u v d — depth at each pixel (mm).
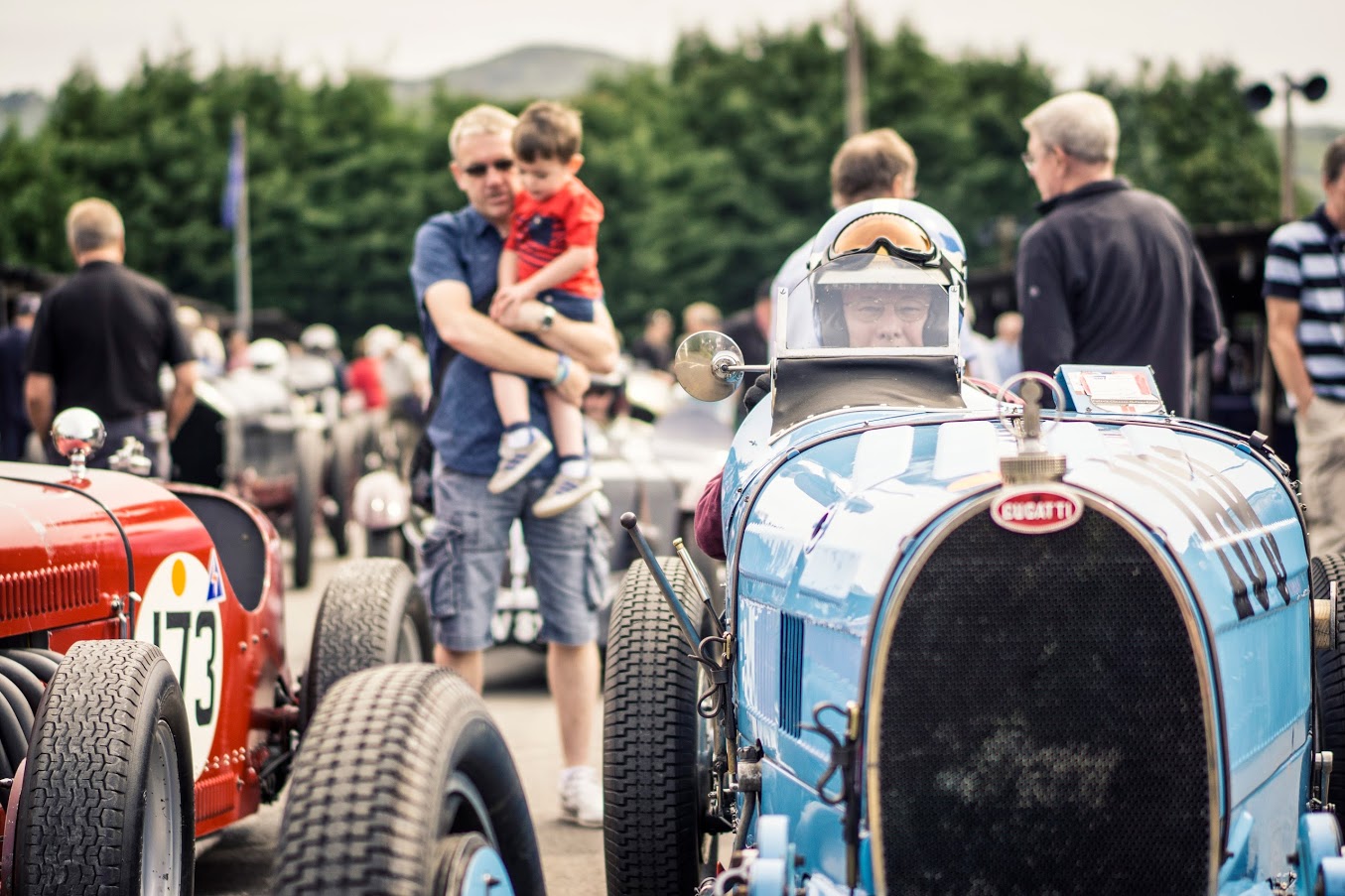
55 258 53938
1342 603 3768
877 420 3248
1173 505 2727
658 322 18266
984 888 2555
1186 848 2527
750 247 58312
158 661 3373
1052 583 2549
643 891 3732
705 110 62031
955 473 2779
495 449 5191
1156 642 2533
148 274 61031
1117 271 5207
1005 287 20750
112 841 3029
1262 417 12086
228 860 4863
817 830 2736
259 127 64938
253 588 4859
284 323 43688
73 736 3107
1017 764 2549
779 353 3668
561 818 5277
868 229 3932
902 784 2562
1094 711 2539
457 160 5332
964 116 61906
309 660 4730
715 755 3738
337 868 2209
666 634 3850
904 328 3783
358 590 4840
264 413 11047
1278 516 3031
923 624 2564
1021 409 3229
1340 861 2486
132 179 61844
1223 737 2537
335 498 12492
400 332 62125
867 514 2756
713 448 8344
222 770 4398
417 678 2537
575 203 5184
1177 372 5293
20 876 3012
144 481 4414
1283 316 6176
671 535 7617
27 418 11688
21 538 3594
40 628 3600
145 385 7051
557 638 5262
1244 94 16562
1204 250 13617
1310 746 3113
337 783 2291
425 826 2279
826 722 2691
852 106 28656
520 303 5082
